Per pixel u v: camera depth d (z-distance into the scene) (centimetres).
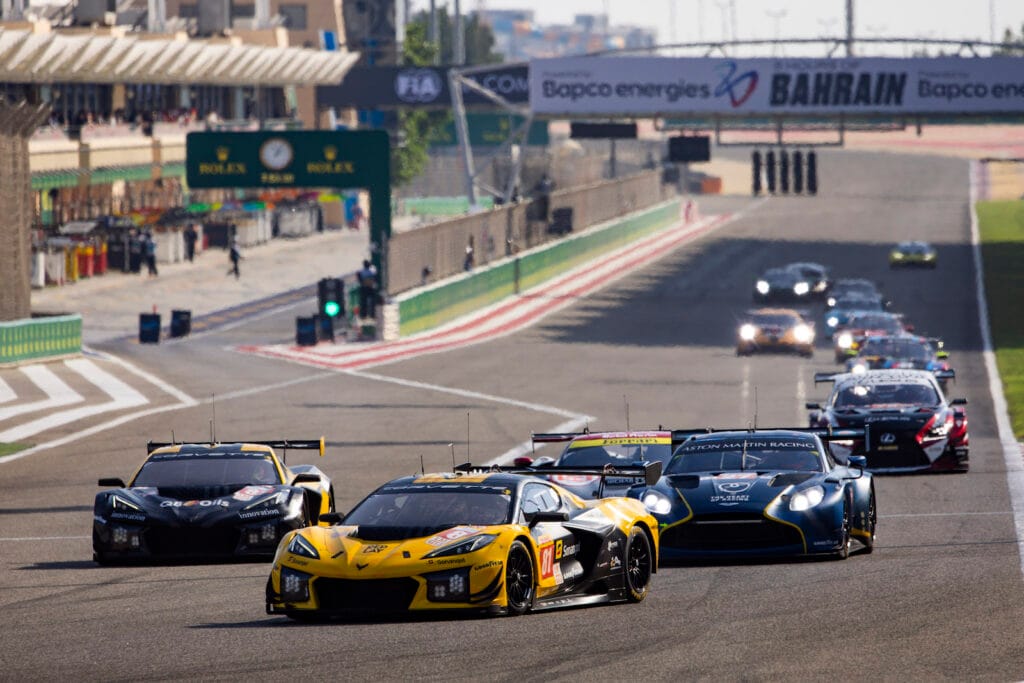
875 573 5834
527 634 4566
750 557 6262
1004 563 6028
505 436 13275
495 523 5000
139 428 14000
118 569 6838
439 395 16950
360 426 14150
